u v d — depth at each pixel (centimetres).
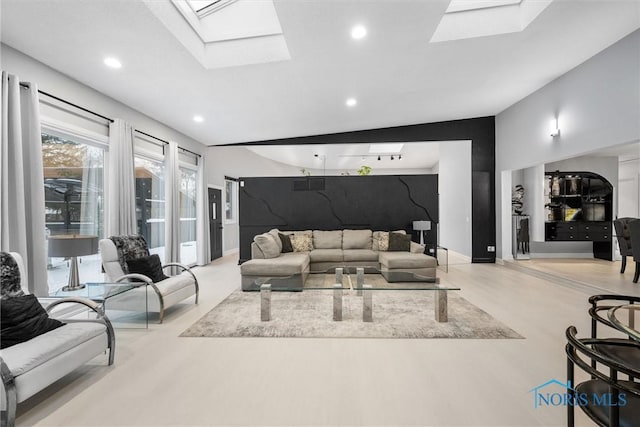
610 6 314
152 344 280
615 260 668
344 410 186
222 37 363
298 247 600
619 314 181
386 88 481
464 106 610
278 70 396
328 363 244
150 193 557
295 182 686
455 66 426
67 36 294
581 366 122
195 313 366
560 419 177
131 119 488
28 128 310
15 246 292
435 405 190
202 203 712
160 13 283
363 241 616
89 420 179
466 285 488
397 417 179
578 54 411
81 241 333
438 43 362
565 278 487
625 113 375
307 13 296
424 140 705
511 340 284
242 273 473
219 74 390
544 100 519
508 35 358
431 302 407
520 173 725
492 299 412
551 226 691
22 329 199
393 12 300
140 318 348
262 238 519
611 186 688
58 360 196
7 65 305
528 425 172
